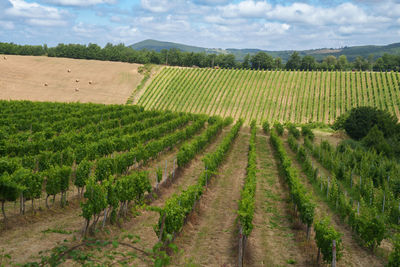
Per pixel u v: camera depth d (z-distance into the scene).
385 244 16.30
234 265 13.01
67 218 16.48
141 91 82.31
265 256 14.13
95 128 38.16
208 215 19.16
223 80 87.62
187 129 42.66
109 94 79.69
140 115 52.47
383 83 79.94
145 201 19.67
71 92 78.44
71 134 31.00
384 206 20.98
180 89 82.88
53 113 47.00
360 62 141.50
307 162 31.80
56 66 94.00
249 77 89.00
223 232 16.58
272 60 139.25
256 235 16.42
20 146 24.44
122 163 23.77
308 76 88.06
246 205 15.59
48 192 16.88
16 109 45.84
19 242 12.80
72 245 12.52
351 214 17.70
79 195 20.12
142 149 27.56
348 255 14.80
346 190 26.09
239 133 55.25
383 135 44.03
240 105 75.50
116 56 116.06
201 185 20.89
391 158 36.84
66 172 17.64
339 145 41.62
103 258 11.82
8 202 17.77
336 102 74.44
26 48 118.81
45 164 21.34
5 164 18.42
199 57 132.38
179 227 14.55
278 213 20.03
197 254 13.84
